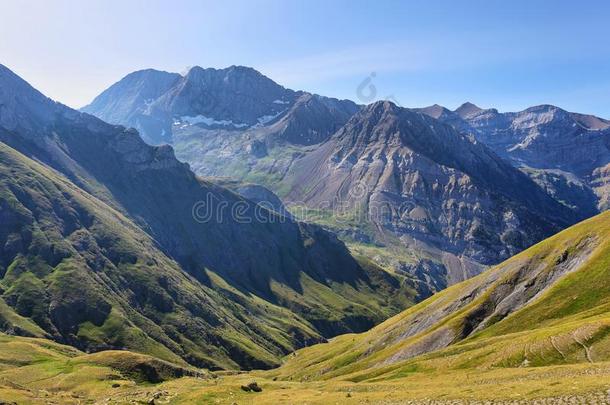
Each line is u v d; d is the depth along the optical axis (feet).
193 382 524.11
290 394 391.24
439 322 631.97
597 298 484.74
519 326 506.48
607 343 340.59
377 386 390.01
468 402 251.39
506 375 319.27
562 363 342.03
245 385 431.02
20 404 366.84
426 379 400.26
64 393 480.23
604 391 211.82
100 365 594.24
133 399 382.01
